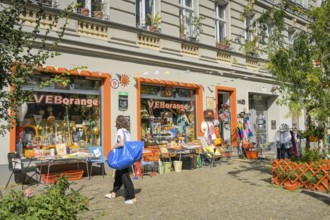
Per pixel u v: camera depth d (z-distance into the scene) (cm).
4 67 448
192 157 1362
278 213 705
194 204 772
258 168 1365
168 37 1449
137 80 1307
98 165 1176
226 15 1797
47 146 1074
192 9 1603
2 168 955
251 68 1920
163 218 660
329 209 744
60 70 1065
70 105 1138
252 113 2038
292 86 963
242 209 732
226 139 1753
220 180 1087
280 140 1427
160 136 1411
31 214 391
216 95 1675
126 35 1288
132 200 771
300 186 956
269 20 1092
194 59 1564
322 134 1041
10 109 491
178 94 1509
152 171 1255
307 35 1002
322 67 982
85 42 1137
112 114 1220
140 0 1398
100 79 1214
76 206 439
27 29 992
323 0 1053
